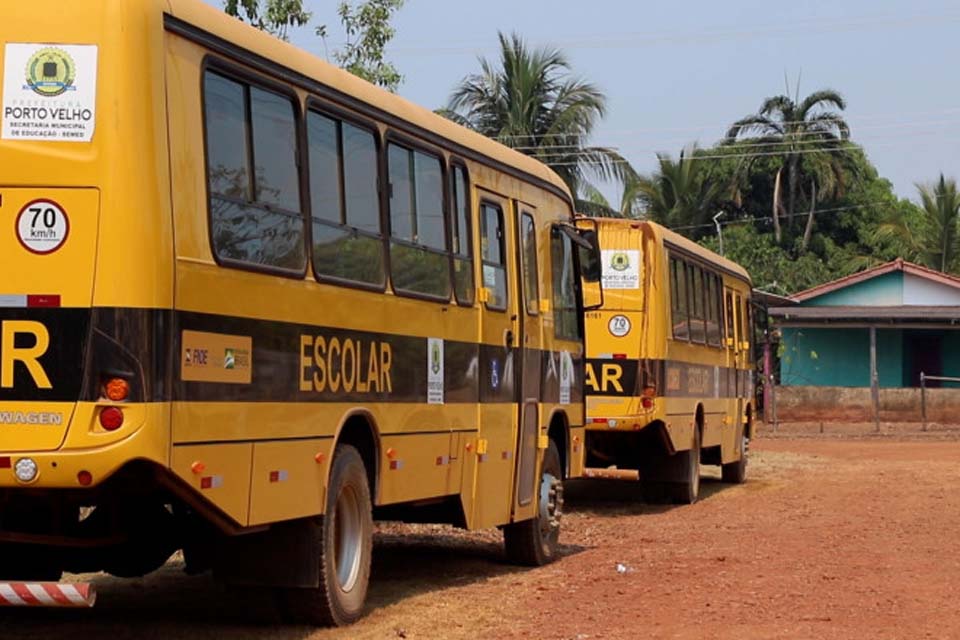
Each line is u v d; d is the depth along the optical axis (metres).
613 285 22.03
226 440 9.22
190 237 8.86
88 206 8.42
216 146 9.25
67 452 8.31
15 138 8.47
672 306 22.95
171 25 8.82
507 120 43.19
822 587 13.64
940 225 63.81
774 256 59.97
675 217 58.34
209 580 13.77
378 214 11.74
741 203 62.94
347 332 11.07
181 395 8.69
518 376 14.98
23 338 8.41
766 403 50.03
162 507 10.50
